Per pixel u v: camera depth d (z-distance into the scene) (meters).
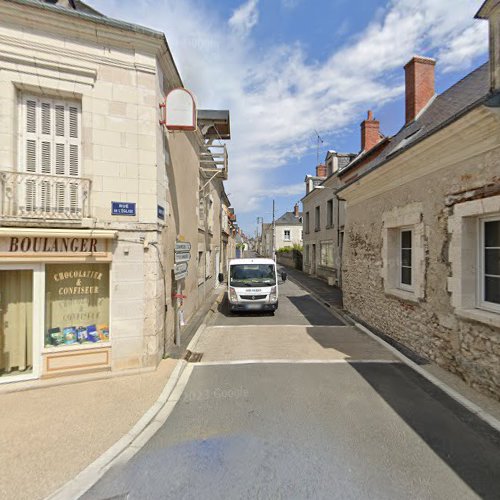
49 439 3.18
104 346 4.83
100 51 4.80
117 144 4.91
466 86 6.57
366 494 2.44
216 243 16.97
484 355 4.04
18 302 4.58
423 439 3.16
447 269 4.75
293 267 29.80
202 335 7.42
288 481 2.59
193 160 9.43
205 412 3.76
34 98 4.64
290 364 5.36
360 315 8.57
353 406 3.86
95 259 4.73
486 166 4.00
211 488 2.52
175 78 6.30
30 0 4.27
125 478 2.64
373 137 13.78
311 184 23.14
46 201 4.59
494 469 2.73
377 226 7.32
